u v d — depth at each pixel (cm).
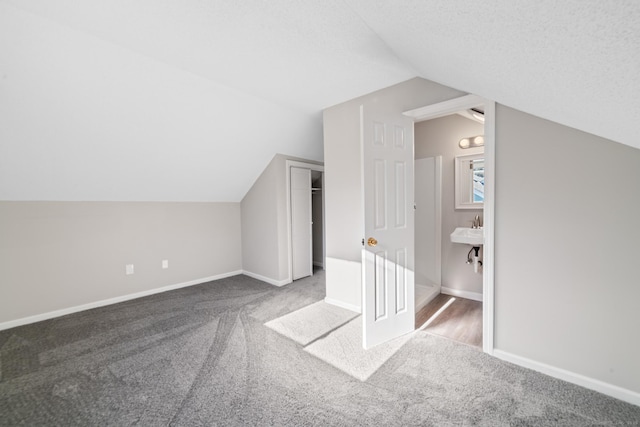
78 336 238
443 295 331
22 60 177
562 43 72
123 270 330
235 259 443
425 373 182
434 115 232
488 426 139
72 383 175
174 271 374
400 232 232
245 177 397
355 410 150
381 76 229
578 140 163
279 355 206
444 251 335
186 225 385
